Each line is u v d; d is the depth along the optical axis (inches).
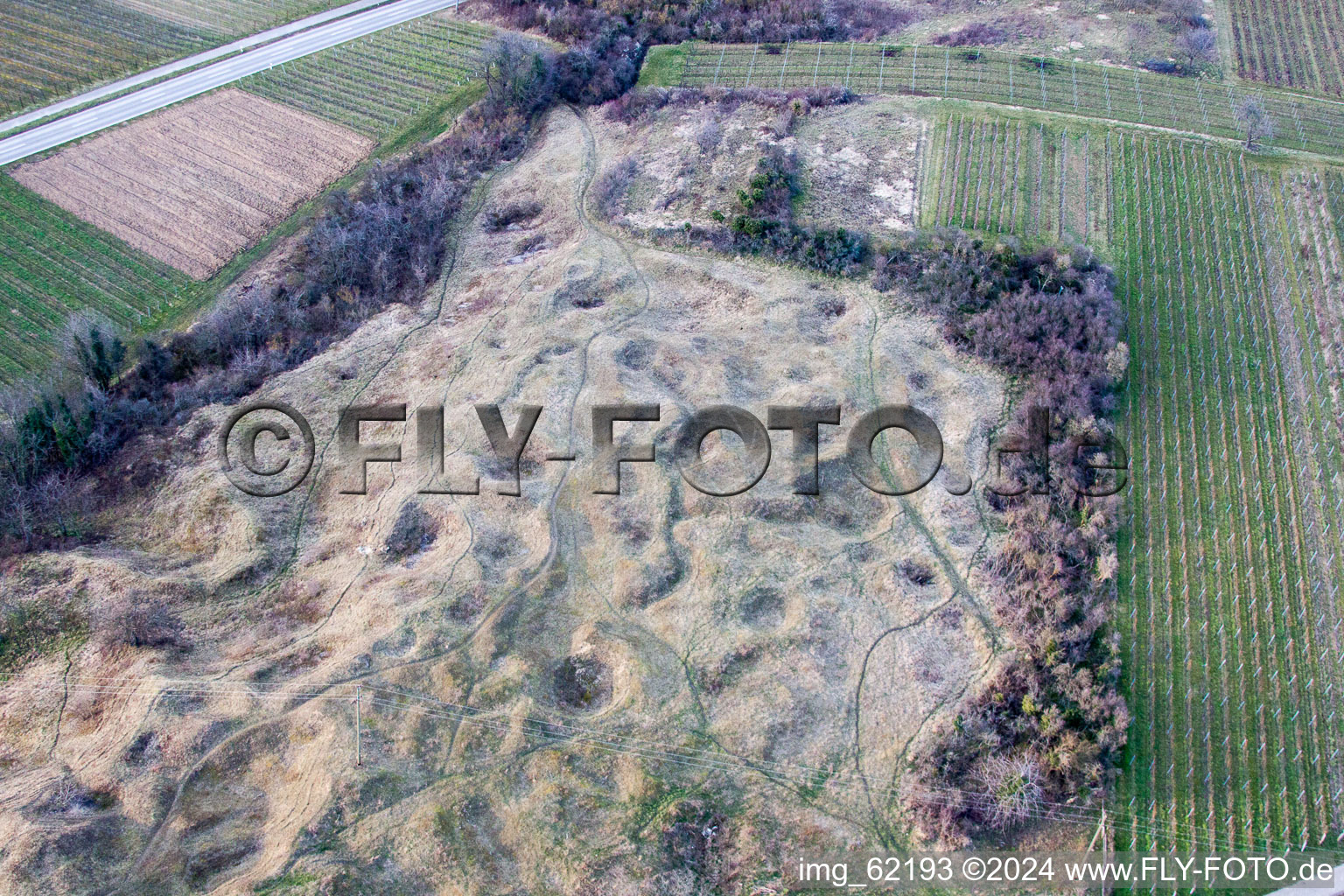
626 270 2637.8
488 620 1867.6
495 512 2063.2
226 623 1932.8
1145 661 1839.3
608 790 1642.5
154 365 2480.3
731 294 2544.3
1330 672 1825.8
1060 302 2381.9
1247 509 2071.9
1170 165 2854.3
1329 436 2196.1
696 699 1759.4
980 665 1814.7
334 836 1583.4
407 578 1953.7
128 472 2265.0
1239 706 1777.8
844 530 2034.9
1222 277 2536.9
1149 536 2027.6
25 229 2935.5
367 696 1753.2
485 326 2516.0
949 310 2433.6
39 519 2164.1
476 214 2920.8
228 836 1608.0
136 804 1644.9
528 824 1601.9
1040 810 1646.2
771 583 1921.8
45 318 2669.8
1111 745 1696.6
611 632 1857.8
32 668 1891.0
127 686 1820.9
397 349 2490.2
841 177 2842.0
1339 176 2800.2
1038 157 2888.8
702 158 2967.5
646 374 2329.0
